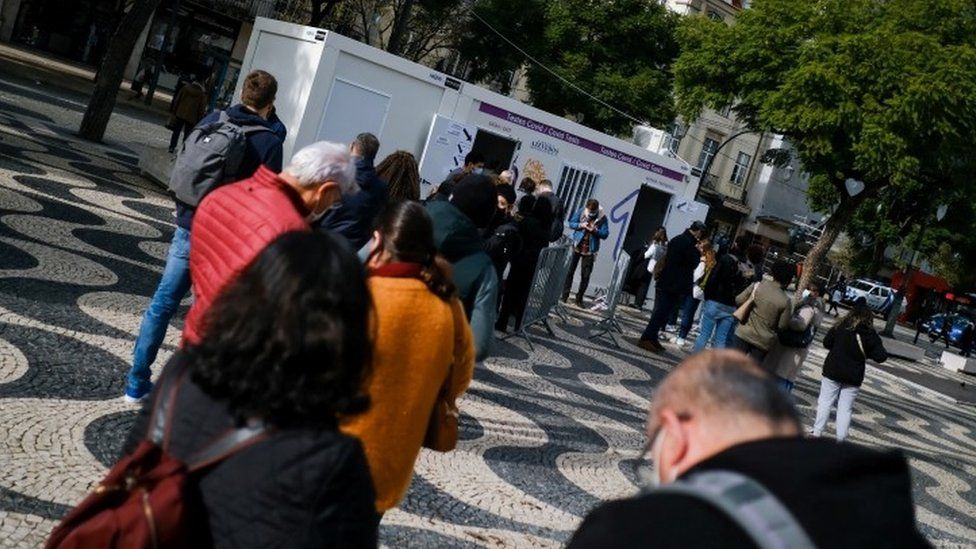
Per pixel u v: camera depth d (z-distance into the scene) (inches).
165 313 227.9
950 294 2153.1
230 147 219.0
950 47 1028.5
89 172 585.3
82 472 187.9
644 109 1737.2
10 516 161.8
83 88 1242.6
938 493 420.8
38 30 1736.0
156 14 1781.5
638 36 1756.9
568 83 1680.6
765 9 1117.1
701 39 1164.5
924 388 962.1
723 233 2456.9
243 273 80.0
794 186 2500.0
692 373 65.4
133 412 227.5
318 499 72.2
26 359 240.5
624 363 529.3
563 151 741.9
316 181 152.9
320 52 595.2
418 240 134.6
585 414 376.2
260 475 72.4
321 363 75.7
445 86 656.4
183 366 80.0
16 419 203.3
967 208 1850.4
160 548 70.5
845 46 1021.2
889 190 1343.5
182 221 224.1
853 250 2078.0
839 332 431.5
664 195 850.1
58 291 309.1
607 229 716.7
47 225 400.2
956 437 658.2
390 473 130.5
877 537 53.0
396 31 1189.1
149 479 73.3
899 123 1015.6
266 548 71.4
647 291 818.2
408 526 208.1
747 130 1204.5
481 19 1686.8
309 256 78.4
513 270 487.2
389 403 128.8
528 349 481.1
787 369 441.1
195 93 757.3
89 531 70.4
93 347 266.4
